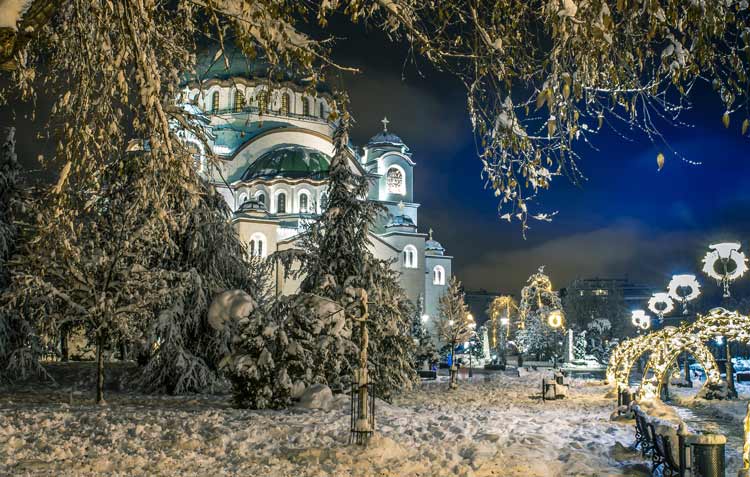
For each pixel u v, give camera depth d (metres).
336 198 26.59
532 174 7.41
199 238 25.59
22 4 6.47
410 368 24.23
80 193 9.31
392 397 24.34
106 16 7.93
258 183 76.81
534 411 21.02
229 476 9.51
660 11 6.36
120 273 19.91
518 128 7.37
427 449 11.77
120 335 20.83
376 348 23.19
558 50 6.88
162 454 10.78
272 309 21.94
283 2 7.70
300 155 79.31
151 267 24.69
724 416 19.69
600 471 10.61
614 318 83.06
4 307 22.53
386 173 92.44
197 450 11.38
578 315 82.44
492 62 7.59
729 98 6.73
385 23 7.60
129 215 9.07
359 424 11.73
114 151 8.88
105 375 28.27
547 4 6.55
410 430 14.27
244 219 69.75
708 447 8.02
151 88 7.33
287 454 10.95
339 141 27.06
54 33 9.02
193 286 25.20
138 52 7.24
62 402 20.48
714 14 6.53
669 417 17.19
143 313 20.31
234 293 19.45
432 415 18.36
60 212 9.02
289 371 19.38
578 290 85.62
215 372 25.48
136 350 24.83
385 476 9.79
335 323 20.41
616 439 14.13
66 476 9.16
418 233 83.62
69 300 19.72
